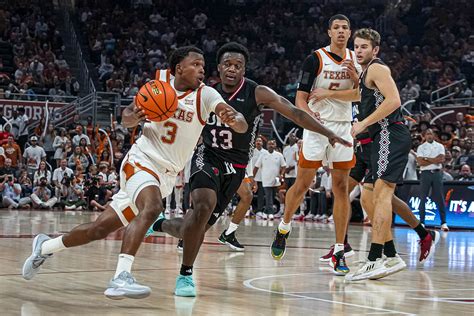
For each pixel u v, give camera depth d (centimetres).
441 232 1309
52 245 449
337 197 611
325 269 621
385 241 575
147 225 400
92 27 2662
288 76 2628
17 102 2089
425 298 459
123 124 435
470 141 1661
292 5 2961
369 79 579
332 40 639
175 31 2775
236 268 606
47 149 1889
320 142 631
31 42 2455
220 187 488
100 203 1759
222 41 2766
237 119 416
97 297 420
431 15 2883
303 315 379
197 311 383
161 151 432
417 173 1564
